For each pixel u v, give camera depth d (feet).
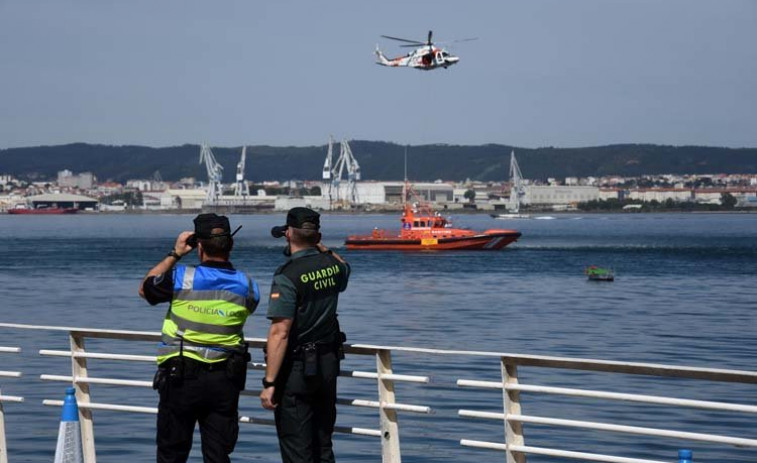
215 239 88.99
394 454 89.35
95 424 178.70
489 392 222.28
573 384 237.66
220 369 87.86
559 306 535.19
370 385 229.25
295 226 90.17
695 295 610.24
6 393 214.07
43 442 165.48
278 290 88.02
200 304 87.61
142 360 97.25
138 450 159.53
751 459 163.43
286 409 88.99
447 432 179.32
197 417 89.40
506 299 577.84
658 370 77.56
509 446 84.99
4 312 493.36
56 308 514.27
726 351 351.46
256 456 156.25
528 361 83.30
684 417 197.47
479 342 380.17
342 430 91.86
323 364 88.94
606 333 409.69
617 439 176.76
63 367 255.09
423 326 437.58
